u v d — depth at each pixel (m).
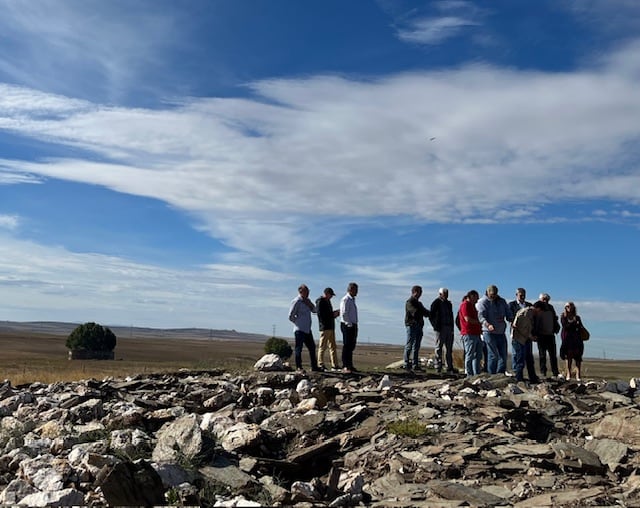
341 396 14.67
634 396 15.81
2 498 8.23
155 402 15.25
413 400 13.59
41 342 148.25
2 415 15.47
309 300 19.55
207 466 9.59
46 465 9.40
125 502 7.89
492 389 15.52
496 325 17.48
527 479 9.18
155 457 9.76
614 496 8.37
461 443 10.59
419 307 19.83
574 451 10.02
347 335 18.95
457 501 8.39
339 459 10.66
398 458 10.05
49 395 17.80
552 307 19.45
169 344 174.88
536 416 12.34
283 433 11.77
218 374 20.70
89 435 11.57
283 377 17.50
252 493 8.76
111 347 75.06
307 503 8.29
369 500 8.73
